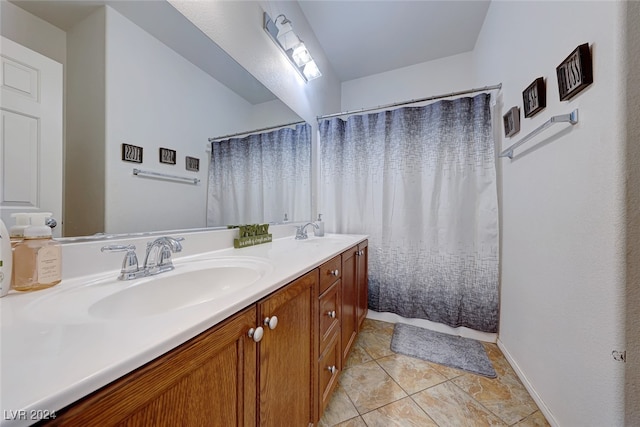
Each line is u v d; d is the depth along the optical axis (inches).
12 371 12.1
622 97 29.2
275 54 65.6
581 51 34.1
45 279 23.4
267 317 26.9
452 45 88.7
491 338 71.4
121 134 32.5
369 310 88.4
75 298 23.2
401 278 83.4
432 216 79.2
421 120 81.6
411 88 100.0
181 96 41.0
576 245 37.1
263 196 61.9
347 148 90.1
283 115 69.4
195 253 42.1
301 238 69.4
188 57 42.0
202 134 45.1
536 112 48.2
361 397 50.8
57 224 26.4
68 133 27.4
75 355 13.7
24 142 24.0
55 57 26.3
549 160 44.6
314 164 87.7
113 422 13.2
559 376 41.4
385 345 70.2
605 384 31.3
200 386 19.0
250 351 24.5
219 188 49.0
